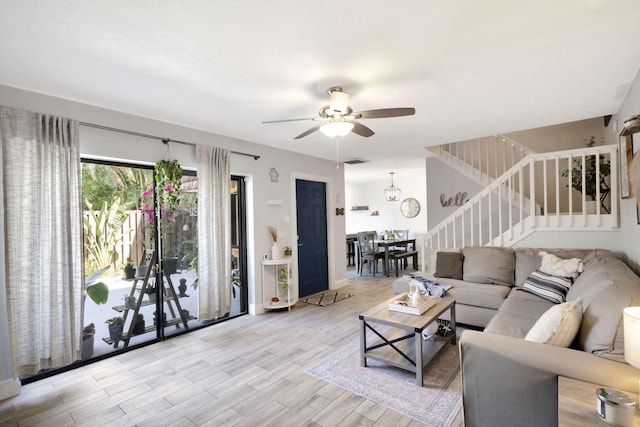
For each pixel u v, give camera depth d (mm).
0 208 2398
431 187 6363
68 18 1683
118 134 3104
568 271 3139
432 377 2531
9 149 2414
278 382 2527
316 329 3715
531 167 4121
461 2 1609
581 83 2666
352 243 8438
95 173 3131
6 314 2418
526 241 4176
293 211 4977
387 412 2117
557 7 1667
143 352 3160
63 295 2658
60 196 2654
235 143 4172
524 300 3039
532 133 5707
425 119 3598
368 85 2621
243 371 2727
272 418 2084
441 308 2844
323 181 5668
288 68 2297
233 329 3768
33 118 2529
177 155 3572
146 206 3459
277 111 3188
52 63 2168
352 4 1612
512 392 1605
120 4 1576
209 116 3312
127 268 3328
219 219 3826
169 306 3619
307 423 2025
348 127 2646
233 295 4355
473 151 5828
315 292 5430
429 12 1688
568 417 1400
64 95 2703
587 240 3793
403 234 8609
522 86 2709
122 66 2230
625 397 1233
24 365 2494
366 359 2807
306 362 2863
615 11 1707
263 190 4531
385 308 2867
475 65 2311
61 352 2654
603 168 4094
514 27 1845
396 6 1633
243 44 1973
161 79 2439
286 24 1772
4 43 1908
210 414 2146
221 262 3830
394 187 8875
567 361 1481
